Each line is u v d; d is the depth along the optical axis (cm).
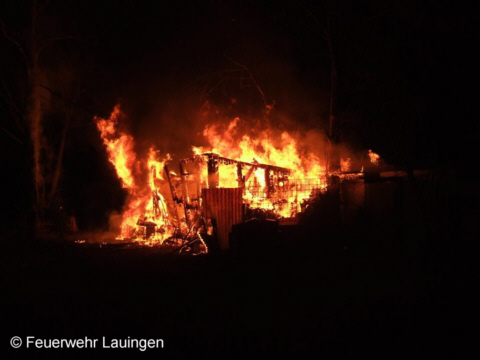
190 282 1093
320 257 1324
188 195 1864
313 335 708
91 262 1423
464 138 1341
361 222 1461
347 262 1257
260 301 905
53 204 2317
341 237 1418
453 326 729
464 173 1303
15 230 2166
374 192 1485
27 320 810
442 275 1065
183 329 748
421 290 948
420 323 747
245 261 1259
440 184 1321
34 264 1416
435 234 1252
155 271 1243
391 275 1092
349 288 988
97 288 1052
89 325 778
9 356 652
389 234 1421
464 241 1254
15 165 2536
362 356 623
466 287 959
